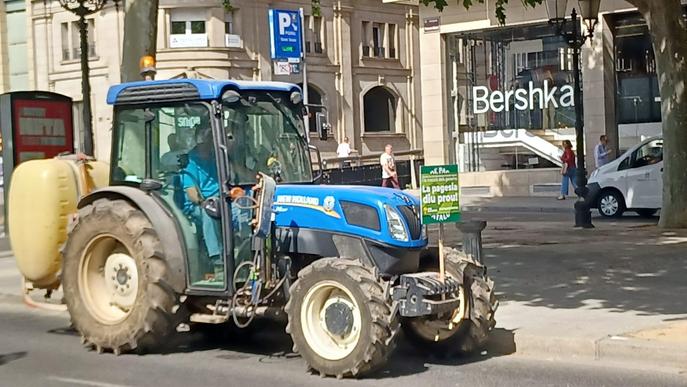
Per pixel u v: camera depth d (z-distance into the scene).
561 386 8.51
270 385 8.62
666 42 19.38
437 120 33.25
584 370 9.11
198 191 9.77
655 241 17.47
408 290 8.72
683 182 19.73
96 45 49.72
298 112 10.35
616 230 19.84
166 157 10.03
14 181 11.47
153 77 11.08
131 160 10.39
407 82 57.97
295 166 10.19
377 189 9.46
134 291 10.07
